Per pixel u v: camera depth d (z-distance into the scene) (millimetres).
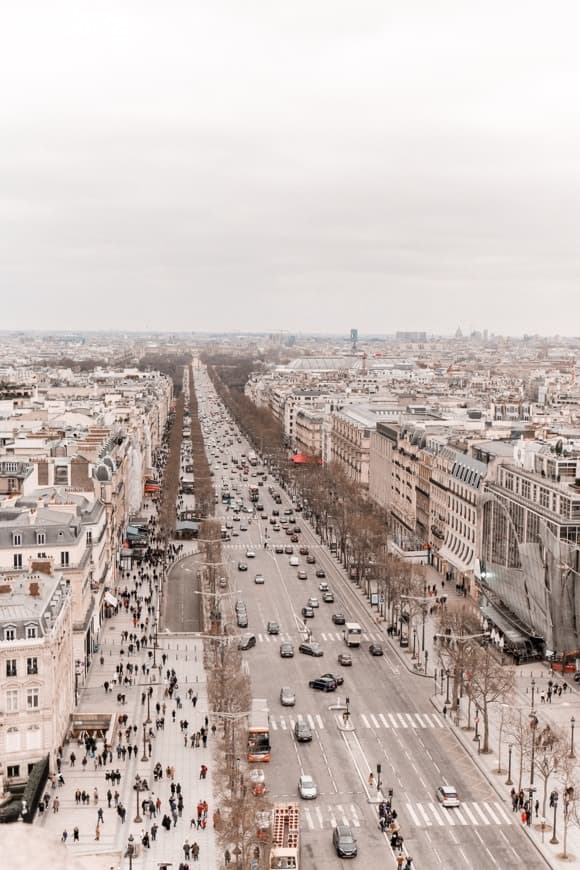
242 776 194125
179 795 194875
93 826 188875
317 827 191500
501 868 175875
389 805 196625
